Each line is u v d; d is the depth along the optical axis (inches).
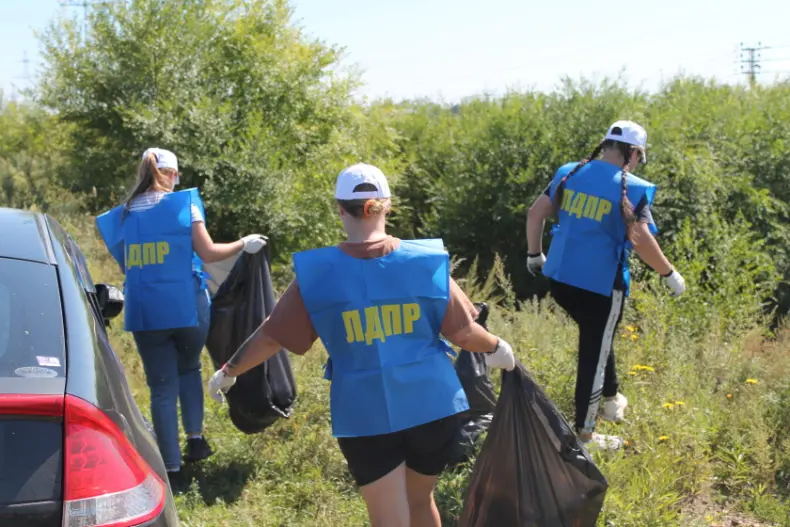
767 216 510.0
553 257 197.0
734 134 572.7
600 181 192.2
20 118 669.9
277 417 191.6
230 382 130.8
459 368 185.5
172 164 192.2
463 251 594.9
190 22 550.9
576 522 141.3
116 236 188.2
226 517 169.3
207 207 494.6
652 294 310.7
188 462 194.4
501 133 588.4
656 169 494.9
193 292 183.8
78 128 571.5
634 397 212.8
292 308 124.9
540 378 226.1
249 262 194.1
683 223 467.2
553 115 586.6
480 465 143.1
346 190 124.3
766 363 252.5
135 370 254.8
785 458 190.4
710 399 220.2
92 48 546.0
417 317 123.4
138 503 97.7
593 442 183.8
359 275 122.6
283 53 575.8
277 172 512.4
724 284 316.5
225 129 516.4
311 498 177.8
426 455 126.5
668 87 694.5
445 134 724.7
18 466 92.0
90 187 557.0
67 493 92.7
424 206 692.7
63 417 94.6
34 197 518.3
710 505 177.3
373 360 121.8
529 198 563.5
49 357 103.4
